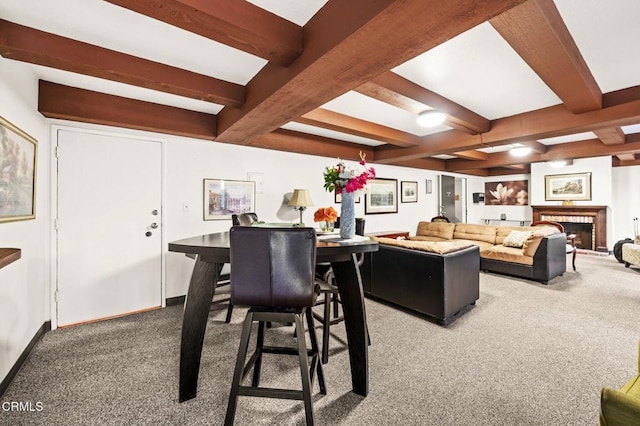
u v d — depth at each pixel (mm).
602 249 6324
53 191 2689
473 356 2189
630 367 2008
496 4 1074
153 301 3283
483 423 1518
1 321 1721
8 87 1773
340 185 1985
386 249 3312
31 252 2225
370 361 2129
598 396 1717
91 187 2902
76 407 1649
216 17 1289
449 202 7438
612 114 2553
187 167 3527
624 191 6430
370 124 3584
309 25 1537
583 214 6582
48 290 2674
